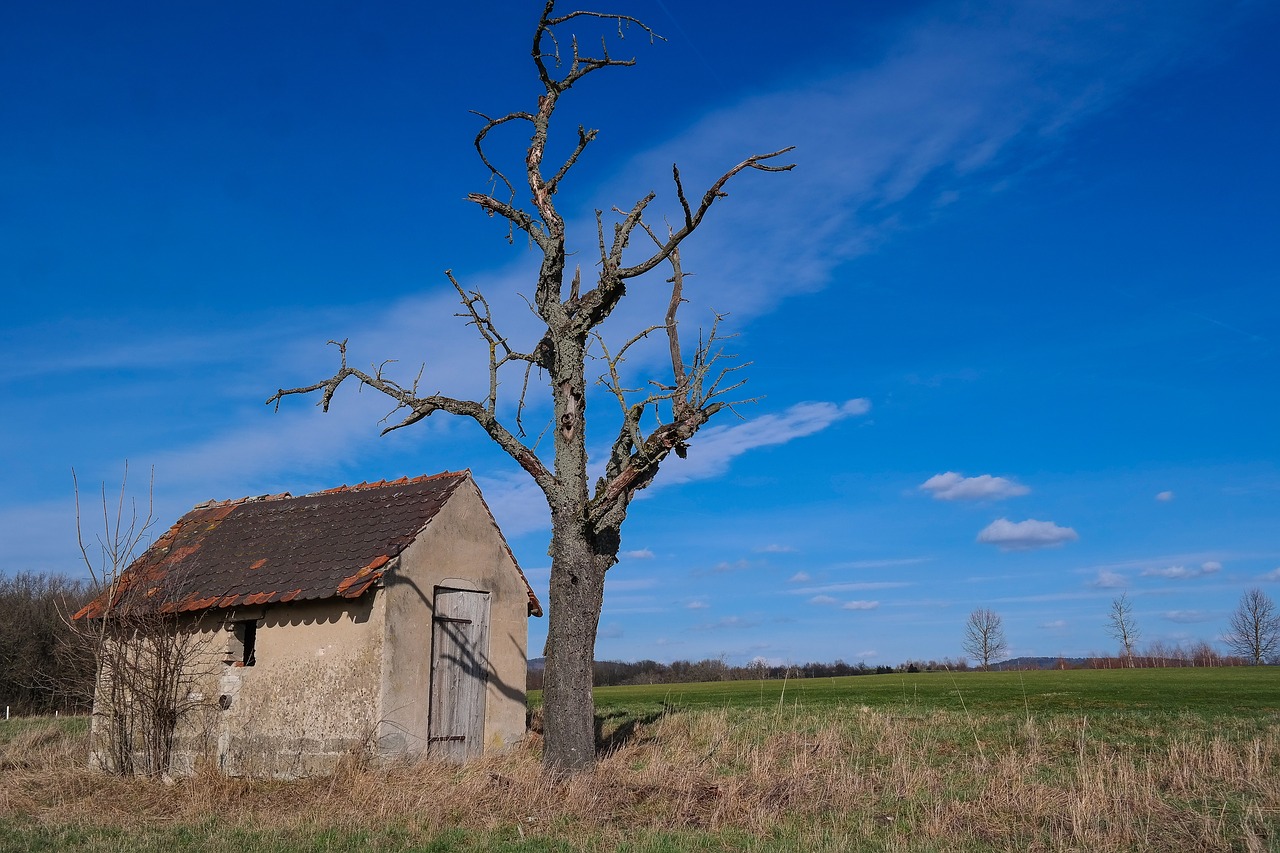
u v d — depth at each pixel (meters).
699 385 15.04
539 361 15.53
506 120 15.41
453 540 17.45
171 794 13.96
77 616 18.02
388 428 14.64
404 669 15.87
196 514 21.23
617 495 14.29
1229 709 18.56
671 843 10.16
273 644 16.64
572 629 14.20
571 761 13.78
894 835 10.34
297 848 10.01
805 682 36.94
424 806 11.90
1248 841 9.17
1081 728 16.34
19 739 20.75
